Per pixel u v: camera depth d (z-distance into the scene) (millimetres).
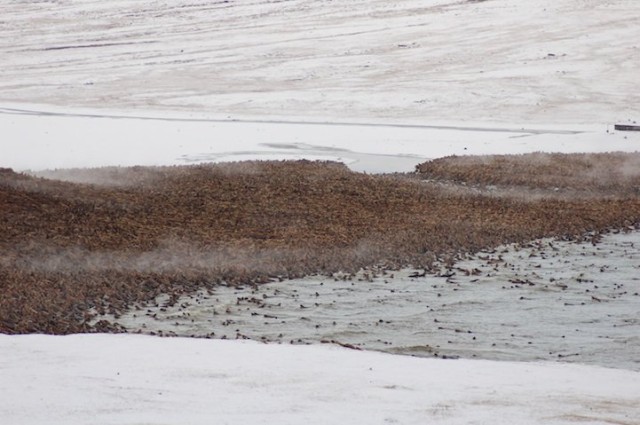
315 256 52531
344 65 191875
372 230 59531
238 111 151750
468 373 28719
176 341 32719
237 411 23281
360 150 103688
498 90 163625
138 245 53719
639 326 39906
